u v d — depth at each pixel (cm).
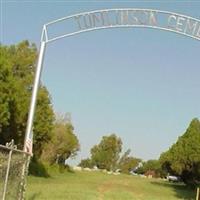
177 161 8750
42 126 6016
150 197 4838
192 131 8694
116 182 8094
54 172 8325
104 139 17288
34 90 1905
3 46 4953
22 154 1806
